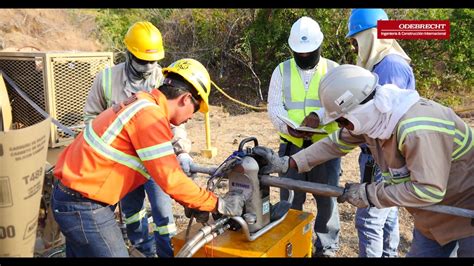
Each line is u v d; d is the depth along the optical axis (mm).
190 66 2314
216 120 9539
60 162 2320
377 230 3109
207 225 2158
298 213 2654
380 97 2037
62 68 3557
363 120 2082
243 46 11773
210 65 12945
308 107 3400
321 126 3121
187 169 2613
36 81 3543
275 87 3545
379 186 2184
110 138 2186
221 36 12633
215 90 12039
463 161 2209
